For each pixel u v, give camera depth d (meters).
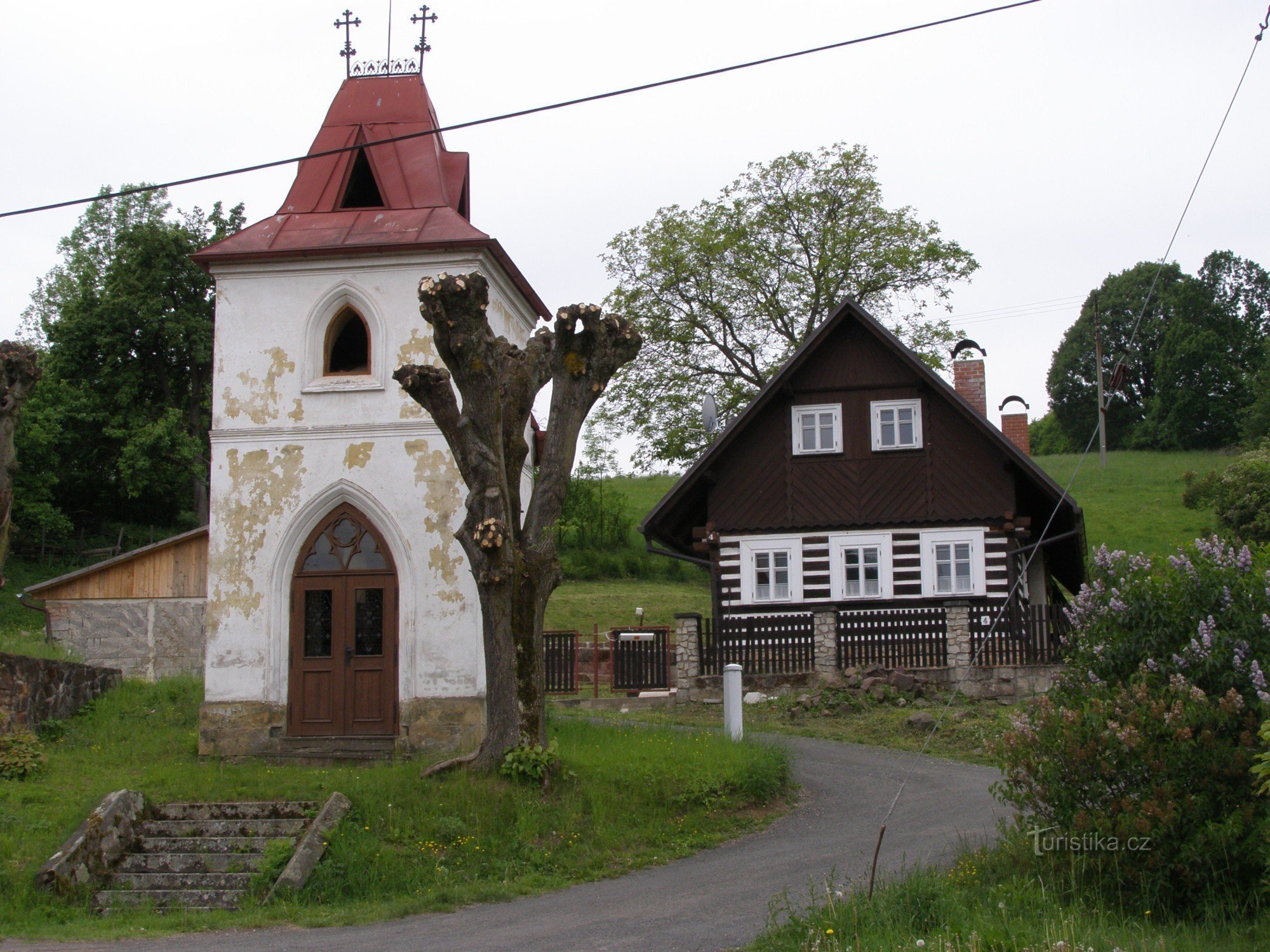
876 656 25.05
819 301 42.28
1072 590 35.47
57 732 19.78
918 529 29.48
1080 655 13.11
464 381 15.80
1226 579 12.57
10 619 42.78
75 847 13.37
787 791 17.17
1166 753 11.27
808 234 42.69
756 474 30.17
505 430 16.77
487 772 15.77
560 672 26.72
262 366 19.34
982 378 35.66
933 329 41.97
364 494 18.86
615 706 25.48
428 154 21.09
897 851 13.67
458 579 18.64
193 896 13.15
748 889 12.54
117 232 54.03
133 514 55.31
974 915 10.42
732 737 19.08
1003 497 29.14
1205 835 10.82
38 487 48.84
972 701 23.80
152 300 48.41
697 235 42.16
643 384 42.62
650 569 53.62
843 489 29.78
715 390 42.75
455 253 19.31
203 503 50.22
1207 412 76.38
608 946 10.70
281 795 15.45
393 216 20.20
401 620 18.67
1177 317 80.56
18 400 16.97
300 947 11.07
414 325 19.30
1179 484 64.50
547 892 13.16
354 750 18.23
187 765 17.67
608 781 15.94
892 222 42.16
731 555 30.00
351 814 14.63
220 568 18.92
